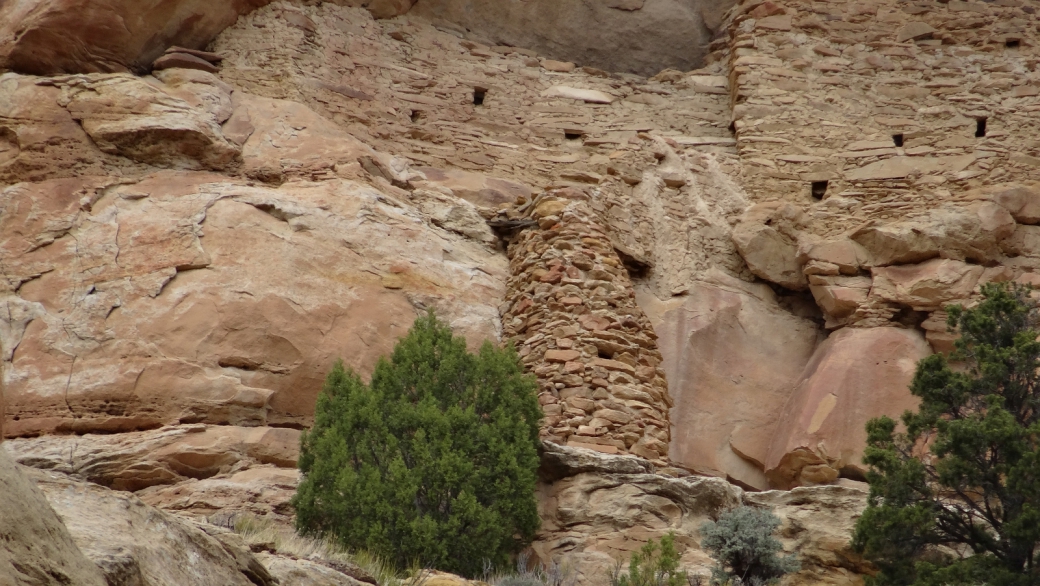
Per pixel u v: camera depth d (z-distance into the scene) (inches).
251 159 2352.4
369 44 2736.2
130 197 2172.7
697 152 2760.8
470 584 1407.5
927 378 1792.6
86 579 767.7
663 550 1493.6
